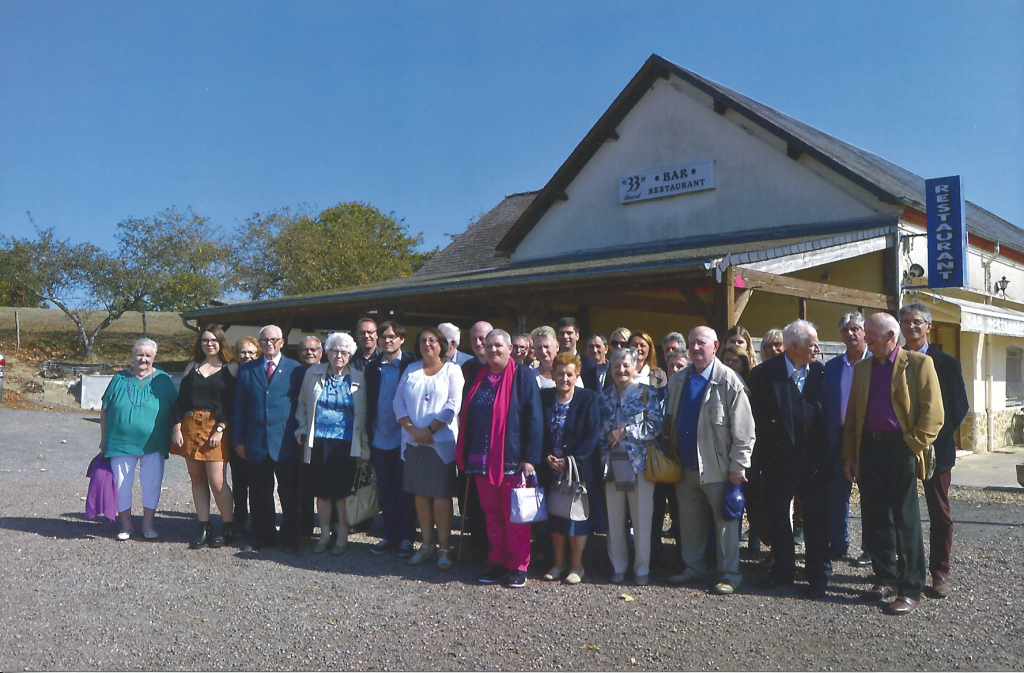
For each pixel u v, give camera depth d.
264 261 37.03
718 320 8.70
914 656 4.08
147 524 6.65
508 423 5.33
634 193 16.81
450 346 6.39
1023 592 5.13
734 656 4.08
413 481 5.76
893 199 12.79
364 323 6.39
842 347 10.00
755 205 14.93
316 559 6.03
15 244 27.59
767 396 5.29
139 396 6.59
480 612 4.76
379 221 40.62
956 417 5.11
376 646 4.21
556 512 5.36
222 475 6.43
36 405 19.77
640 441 5.34
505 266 19.14
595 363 6.32
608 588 5.28
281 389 6.27
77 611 4.76
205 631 4.43
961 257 12.45
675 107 16.23
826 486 5.12
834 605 4.91
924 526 7.23
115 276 27.95
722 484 5.21
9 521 7.20
